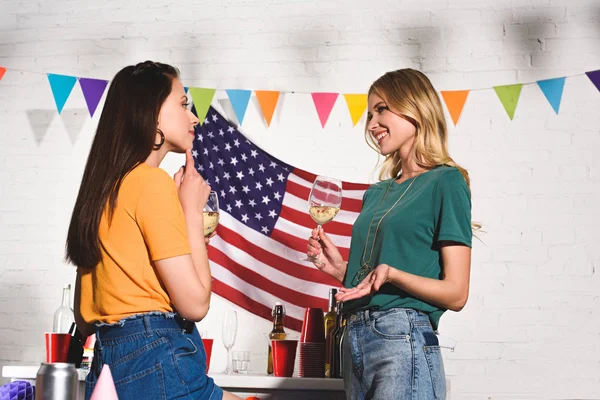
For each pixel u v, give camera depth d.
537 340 3.15
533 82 3.29
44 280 3.40
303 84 3.43
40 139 3.51
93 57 3.55
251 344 3.26
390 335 1.68
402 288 1.67
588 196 3.22
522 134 3.28
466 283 1.71
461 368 3.15
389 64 3.39
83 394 2.53
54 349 2.61
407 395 1.63
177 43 3.52
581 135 3.25
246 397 2.50
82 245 1.50
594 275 3.17
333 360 2.56
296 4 3.49
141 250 1.48
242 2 3.52
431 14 3.40
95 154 1.55
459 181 1.78
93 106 3.28
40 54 3.57
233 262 3.31
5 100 3.54
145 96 1.57
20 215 3.46
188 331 1.54
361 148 3.36
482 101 3.32
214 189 3.37
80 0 3.60
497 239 3.23
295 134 3.40
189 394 1.45
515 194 3.25
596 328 3.14
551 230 3.22
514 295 3.19
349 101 3.29
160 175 1.52
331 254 2.08
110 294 1.49
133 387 1.43
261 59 3.46
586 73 3.07
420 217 1.77
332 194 2.31
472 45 3.36
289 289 3.28
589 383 3.10
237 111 3.30
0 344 3.36
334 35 3.44
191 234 1.55
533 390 3.12
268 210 3.34
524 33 3.34
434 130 1.88
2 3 3.63
